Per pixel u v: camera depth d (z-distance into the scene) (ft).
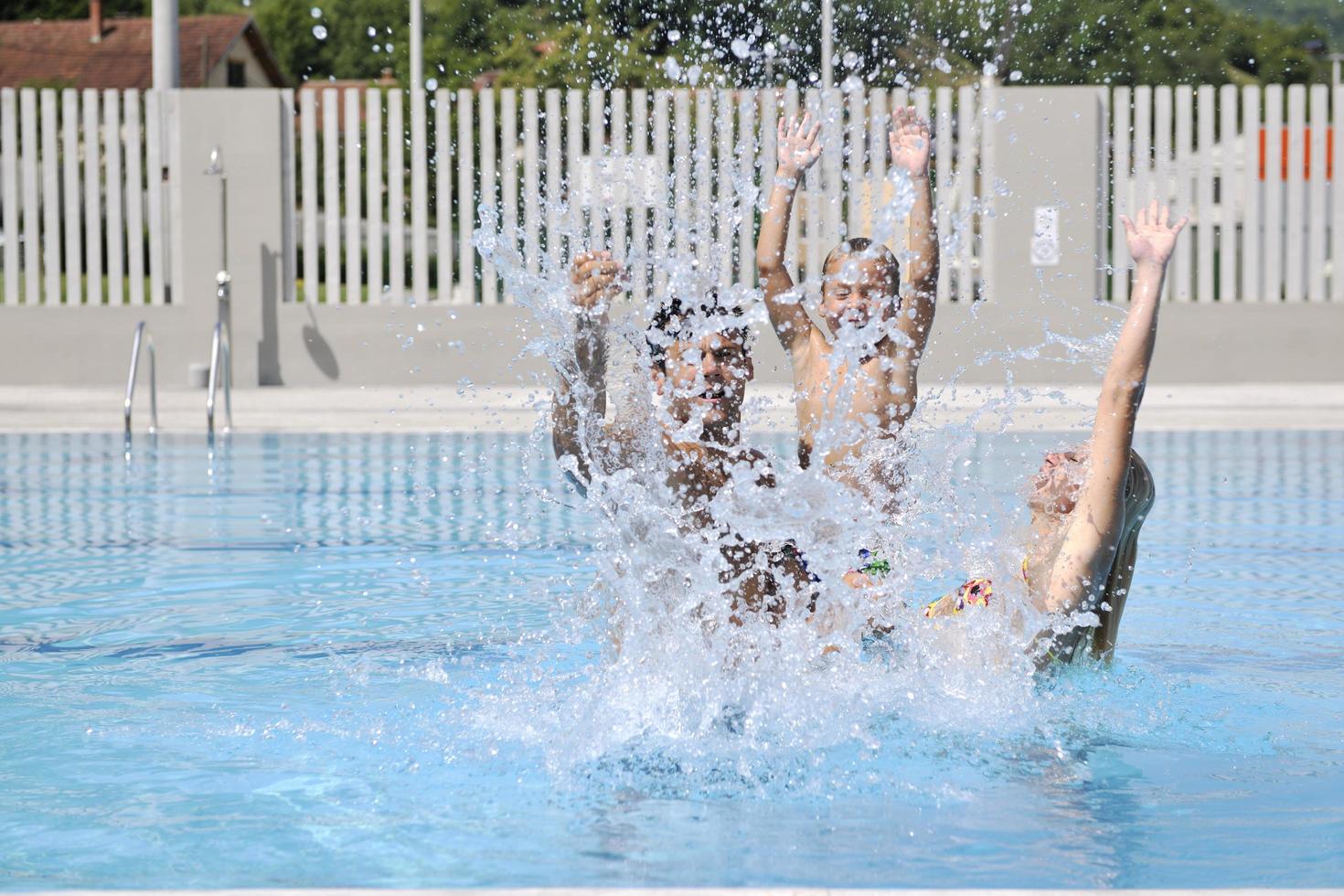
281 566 18.38
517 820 8.50
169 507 23.91
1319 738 10.41
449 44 89.20
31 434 34.91
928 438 19.99
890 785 9.19
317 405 41.04
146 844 8.10
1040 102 46.14
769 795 8.99
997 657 11.75
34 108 47.55
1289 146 47.67
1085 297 46.39
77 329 47.19
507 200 46.83
